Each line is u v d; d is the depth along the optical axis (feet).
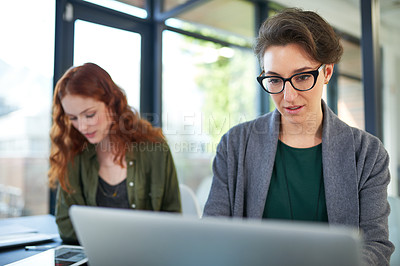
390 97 5.90
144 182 4.44
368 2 5.79
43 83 7.50
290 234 1.42
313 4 8.12
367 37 5.81
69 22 8.03
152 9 9.82
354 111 9.41
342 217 2.97
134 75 9.58
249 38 10.03
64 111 4.22
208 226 1.55
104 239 1.83
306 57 2.70
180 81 10.30
